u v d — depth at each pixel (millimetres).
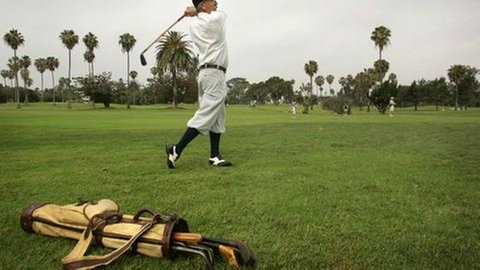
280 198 4121
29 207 3094
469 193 4379
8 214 3574
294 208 3768
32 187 4645
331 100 71875
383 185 4738
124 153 7590
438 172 5578
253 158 6934
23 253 2730
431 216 3564
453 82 108375
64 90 152750
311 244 2906
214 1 6027
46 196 4238
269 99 167625
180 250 2512
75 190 4496
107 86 87312
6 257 2670
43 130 13297
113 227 2701
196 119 5820
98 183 4859
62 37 92500
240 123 19656
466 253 2760
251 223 3355
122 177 5215
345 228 3240
